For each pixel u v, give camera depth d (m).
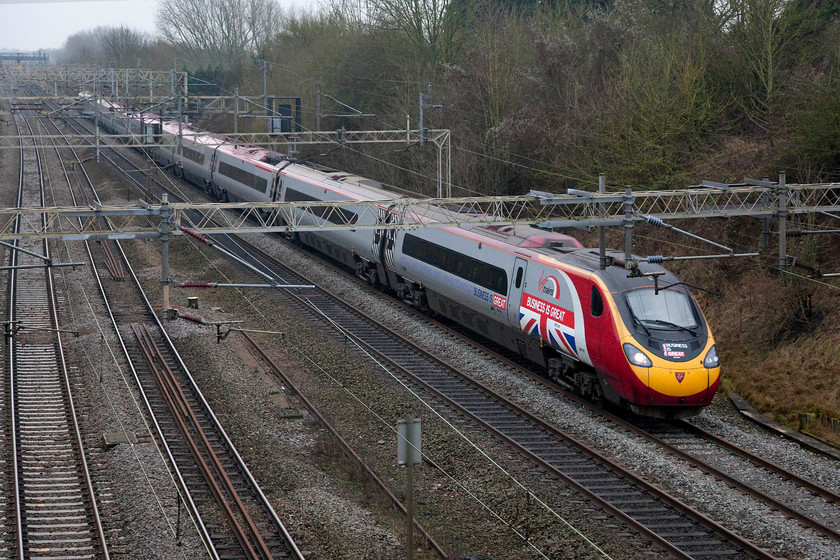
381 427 28.20
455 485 23.77
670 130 46.78
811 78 44.22
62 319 42.16
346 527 21.16
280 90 88.12
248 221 64.62
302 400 30.78
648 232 46.78
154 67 140.50
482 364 33.84
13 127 115.69
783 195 29.58
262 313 42.53
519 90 57.38
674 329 27.39
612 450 25.47
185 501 22.95
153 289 48.00
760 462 24.70
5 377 33.16
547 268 31.39
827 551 19.44
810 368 31.39
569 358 30.50
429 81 65.88
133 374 33.66
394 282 44.94
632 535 20.45
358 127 76.38
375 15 74.88
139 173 85.81
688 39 51.53
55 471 24.98
